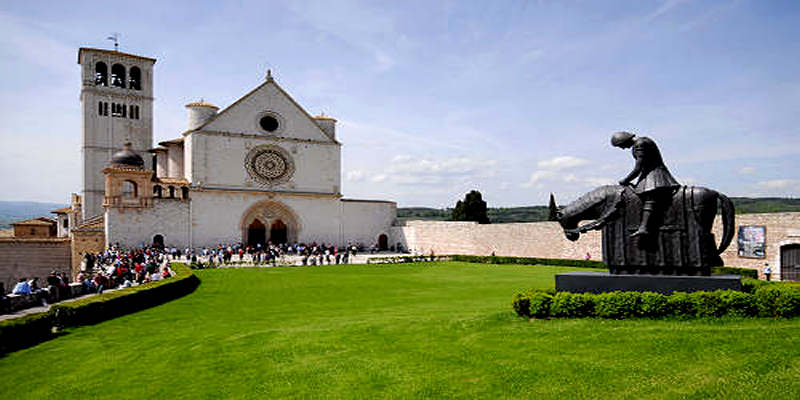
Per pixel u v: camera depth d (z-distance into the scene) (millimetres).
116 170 54719
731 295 12719
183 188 62312
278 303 23125
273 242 64875
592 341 11469
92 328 18344
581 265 45594
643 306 13156
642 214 15438
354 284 30906
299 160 66562
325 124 70250
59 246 53594
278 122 65500
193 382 10852
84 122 71062
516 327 13219
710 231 14977
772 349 9938
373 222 73062
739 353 9922
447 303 20672
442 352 11641
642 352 10492
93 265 43562
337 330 14445
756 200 105125
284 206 65250
